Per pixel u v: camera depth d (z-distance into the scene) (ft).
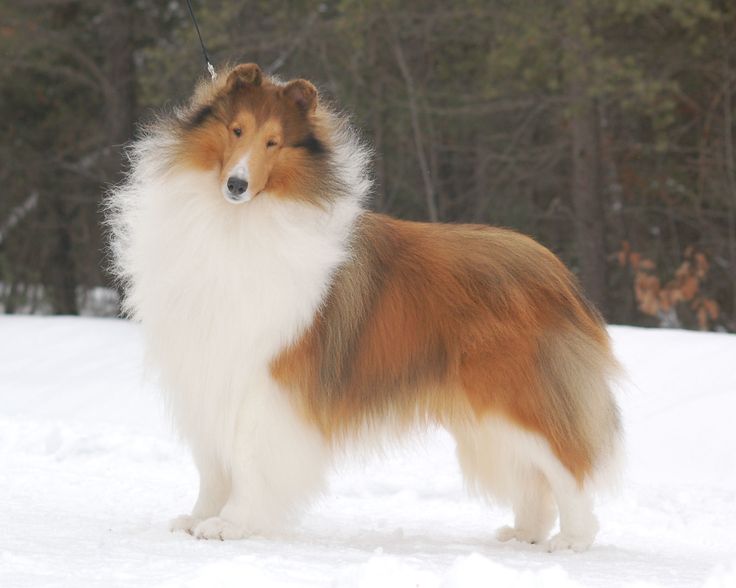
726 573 16.70
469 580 15.72
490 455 23.88
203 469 22.74
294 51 71.46
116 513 25.75
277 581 16.17
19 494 27.68
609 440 23.62
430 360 22.79
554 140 82.94
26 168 89.76
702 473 34.09
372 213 23.66
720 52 72.33
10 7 78.74
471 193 83.15
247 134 21.16
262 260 21.31
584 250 69.87
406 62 74.84
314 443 22.03
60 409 42.39
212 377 21.59
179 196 21.63
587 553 22.54
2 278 92.89
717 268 79.00
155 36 84.58
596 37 63.26
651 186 78.07
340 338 22.12
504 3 67.67
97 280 92.38
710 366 40.27
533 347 22.88
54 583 16.14
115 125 81.15
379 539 23.84
